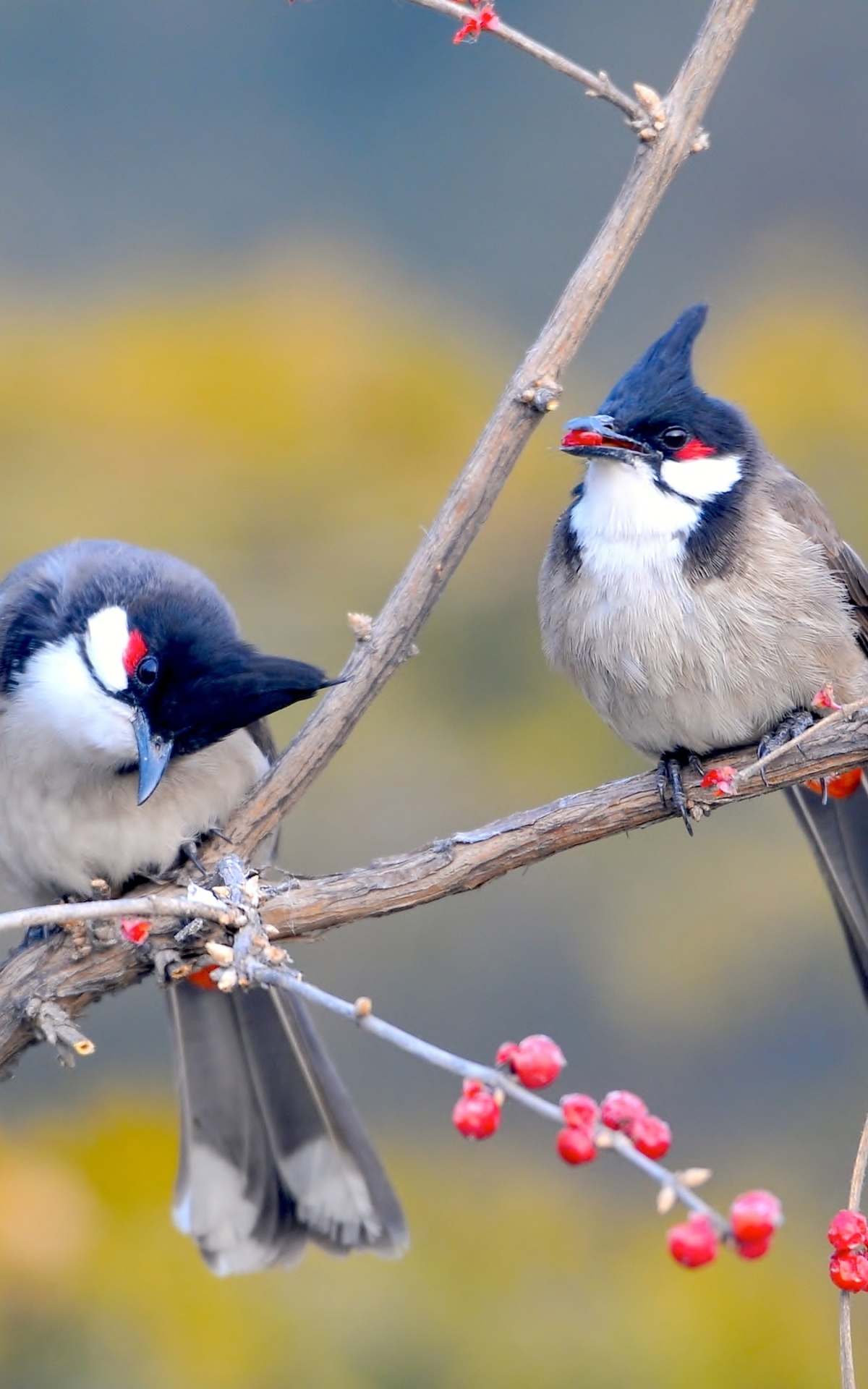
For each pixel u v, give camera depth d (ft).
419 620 21.62
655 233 61.98
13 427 38.24
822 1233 40.04
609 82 20.62
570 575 24.58
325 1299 30.78
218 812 23.58
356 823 37.27
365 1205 24.17
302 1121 24.40
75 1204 30.89
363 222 63.26
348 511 37.73
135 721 22.45
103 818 23.22
